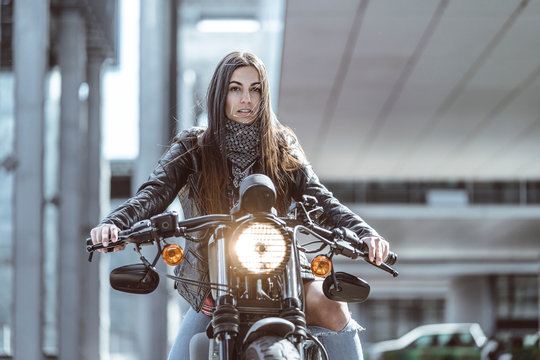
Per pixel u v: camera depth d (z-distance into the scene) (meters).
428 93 19.38
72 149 24.77
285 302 2.98
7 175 22.62
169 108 26.53
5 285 23.33
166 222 3.03
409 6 14.27
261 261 2.94
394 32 15.45
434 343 26.28
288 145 3.65
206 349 3.18
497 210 36.50
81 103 25.31
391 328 74.81
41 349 21.39
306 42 16.02
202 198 3.54
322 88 18.92
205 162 3.52
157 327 26.19
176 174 3.53
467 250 47.16
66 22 25.00
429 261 50.84
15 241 21.52
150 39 26.66
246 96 3.52
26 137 21.80
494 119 21.88
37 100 21.89
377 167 28.64
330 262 3.17
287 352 2.75
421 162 27.73
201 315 3.57
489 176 30.25
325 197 3.56
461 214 36.44
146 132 26.28
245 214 3.02
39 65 21.97
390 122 22.12
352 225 3.38
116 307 45.91
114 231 3.05
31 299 21.38
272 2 19.80
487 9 14.34
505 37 15.63
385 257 3.25
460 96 19.62
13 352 21.31
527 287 54.75
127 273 3.19
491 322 54.25
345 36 15.68
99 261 26.20
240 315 3.03
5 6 22.88
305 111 20.94
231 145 3.55
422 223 38.00
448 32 15.43
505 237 41.91
